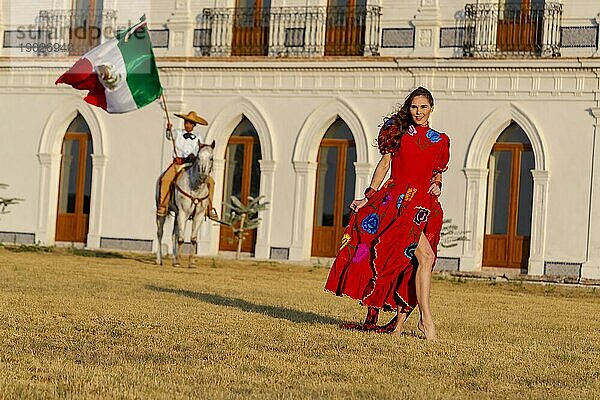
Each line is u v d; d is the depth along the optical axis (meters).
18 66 30.25
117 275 17.14
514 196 26.50
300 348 8.74
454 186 26.62
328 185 27.92
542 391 7.28
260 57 28.06
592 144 25.73
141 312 10.95
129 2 29.67
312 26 27.97
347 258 10.04
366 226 10.01
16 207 30.23
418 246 9.95
